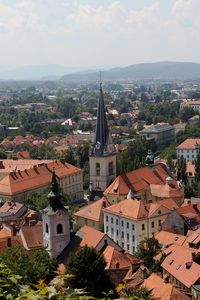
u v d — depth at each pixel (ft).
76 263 318.65
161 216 511.81
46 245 410.31
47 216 403.13
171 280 355.15
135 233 501.97
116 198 628.28
